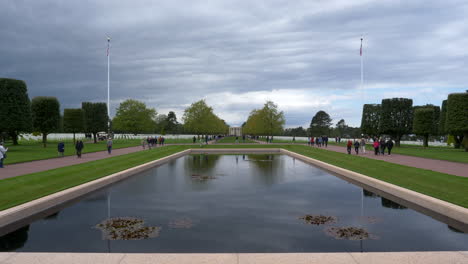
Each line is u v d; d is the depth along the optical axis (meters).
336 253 6.00
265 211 10.02
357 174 16.70
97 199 11.79
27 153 30.17
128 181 16.14
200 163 25.69
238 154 36.78
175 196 12.37
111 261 5.64
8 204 9.74
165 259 5.72
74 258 5.77
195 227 8.29
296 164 24.89
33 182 13.62
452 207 9.33
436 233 7.86
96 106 62.19
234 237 7.50
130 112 87.56
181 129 174.88
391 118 49.72
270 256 5.86
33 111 45.34
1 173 16.31
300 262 5.57
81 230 8.02
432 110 45.97
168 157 29.06
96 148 40.62
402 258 5.77
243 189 13.92
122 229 8.10
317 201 11.50
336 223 8.70
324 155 30.94
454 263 5.55
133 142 64.94
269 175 18.50
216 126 110.00
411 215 9.58
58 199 11.08
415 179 14.77
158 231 7.95
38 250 6.65
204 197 12.18
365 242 7.17
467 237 7.54
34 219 9.07
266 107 80.81
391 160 24.41
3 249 6.71
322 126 135.75
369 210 10.19
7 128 36.06
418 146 51.12
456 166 19.89
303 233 7.81
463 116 35.62
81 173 16.77
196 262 5.58
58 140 63.78
